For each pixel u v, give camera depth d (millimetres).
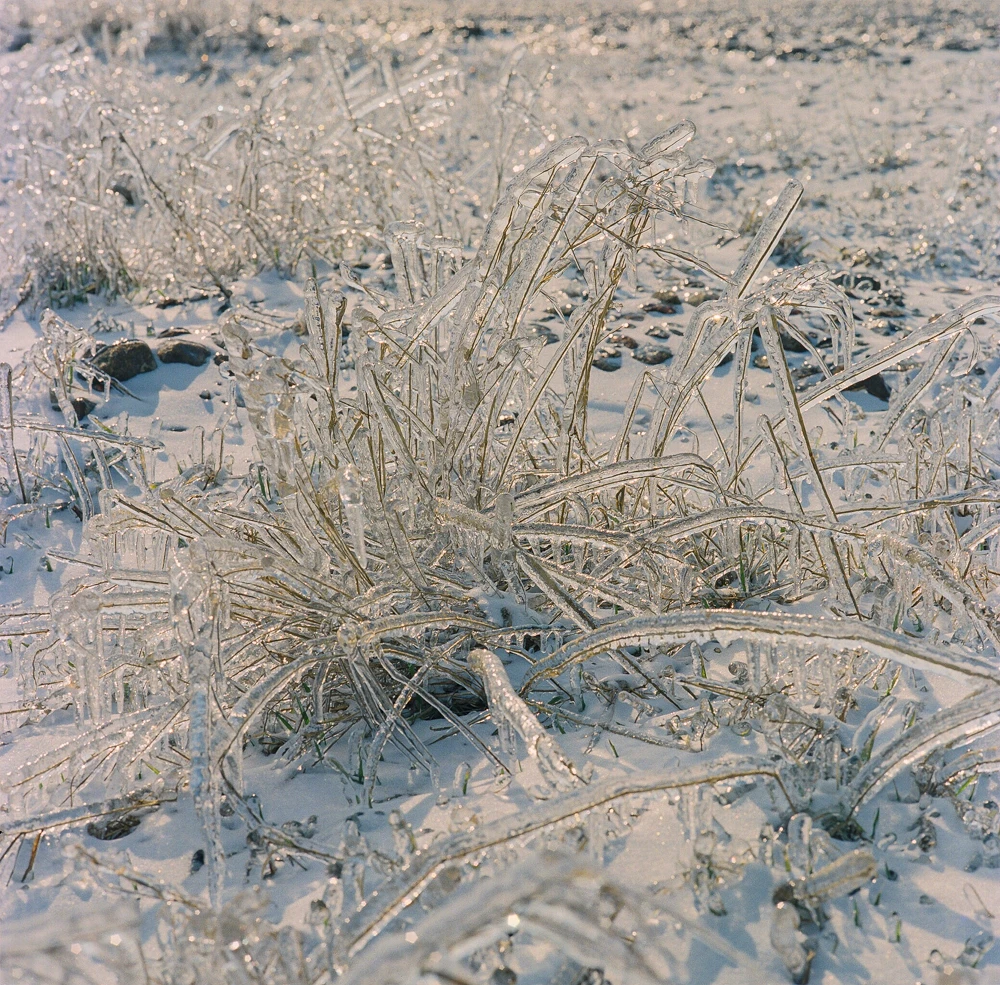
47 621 1123
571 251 1044
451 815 821
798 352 1986
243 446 1641
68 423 1531
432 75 2273
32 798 942
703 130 3965
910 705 945
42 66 3188
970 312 1011
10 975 595
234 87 4113
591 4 8875
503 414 1546
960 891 772
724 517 1018
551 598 979
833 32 6812
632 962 524
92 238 2277
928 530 1194
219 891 761
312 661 929
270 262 2359
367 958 548
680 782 744
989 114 4172
